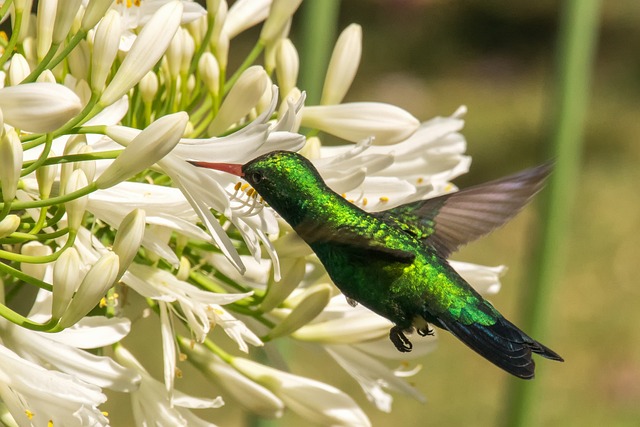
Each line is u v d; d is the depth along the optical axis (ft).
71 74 5.04
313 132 5.09
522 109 14.75
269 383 5.08
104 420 4.89
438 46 16.51
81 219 4.91
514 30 16.72
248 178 4.93
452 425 9.00
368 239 4.95
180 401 5.01
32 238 4.91
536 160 13.58
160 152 4.88
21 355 4.93
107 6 4.91
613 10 16.70
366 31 16.97
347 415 5.07
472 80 15.69
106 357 4.93
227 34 5.16
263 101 5.09
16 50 5.02
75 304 4.88
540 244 5.35
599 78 15.34
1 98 4.85
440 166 5.13
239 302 5.04
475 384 9.45
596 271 11.10
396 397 9.25
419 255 5.00
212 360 5.07
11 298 5.02
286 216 4.95
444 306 4.98
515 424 5.39
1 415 4.92
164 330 5.00
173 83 5.06
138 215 4.89
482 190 5.04
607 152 13.38
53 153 4.97
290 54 5.11
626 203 12.25
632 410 9.34
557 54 5.32
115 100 4.92
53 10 4.97
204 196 4.91
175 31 4.93
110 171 4.88
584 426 9.12
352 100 15.15
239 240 5.08
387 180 5.06
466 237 5.03
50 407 4.90
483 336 4.97
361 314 5.08
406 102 15.06
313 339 5.07
